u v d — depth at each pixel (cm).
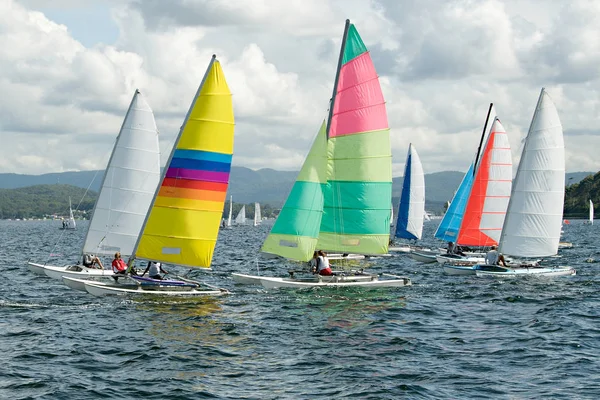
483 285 5750
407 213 10612
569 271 6525
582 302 4781
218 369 2931
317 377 2819
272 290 5116
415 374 2866
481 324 3972
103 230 5628
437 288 5481
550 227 6244
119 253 5475
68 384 2672
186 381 2747
